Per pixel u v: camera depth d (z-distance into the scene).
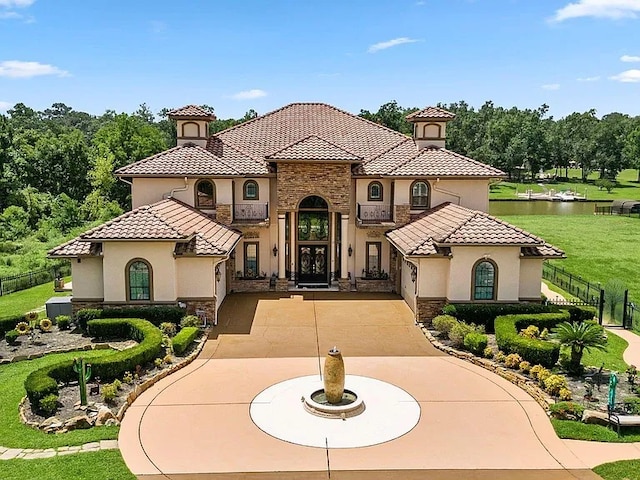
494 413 17.06
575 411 16.50
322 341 23.81
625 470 13.80
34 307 30.47
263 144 34.94
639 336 25.08
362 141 35.62
